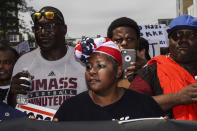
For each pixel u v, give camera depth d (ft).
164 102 7.30
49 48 9.31
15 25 74.13
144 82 7.80
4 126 5.52
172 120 5.46
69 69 9.43
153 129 5.41
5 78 9.42
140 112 6.58
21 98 8.74
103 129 5.37
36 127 5.45
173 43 7.89
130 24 10.23
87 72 6.63
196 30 7.67
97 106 6.64
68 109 6.81
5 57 9.39
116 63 6.62
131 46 10.28
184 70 7.77
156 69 7.97
